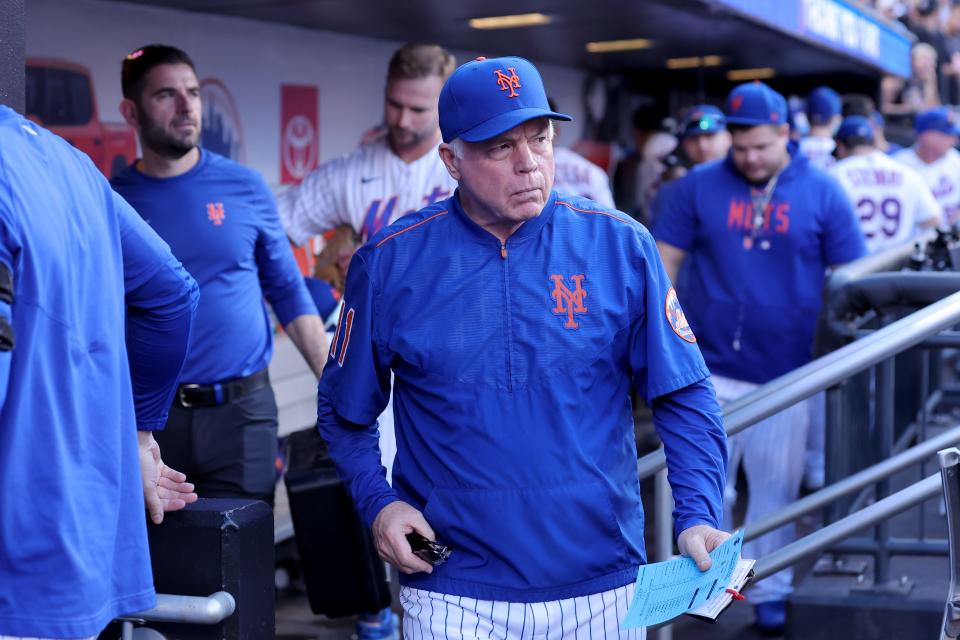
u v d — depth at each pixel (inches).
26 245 67.2
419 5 198.2
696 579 83.6
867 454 162.6
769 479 175.3
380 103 242.2
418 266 90.2
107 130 179.3
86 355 71.7
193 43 192.4
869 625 144.1
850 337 148.1
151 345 86.0
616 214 91.5
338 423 97.0
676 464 89.7
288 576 196.7
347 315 93.6
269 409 148.0
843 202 175.3
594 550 88.5
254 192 146.3
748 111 170.9
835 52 296.4
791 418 173.0
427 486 90.6
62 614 69.1
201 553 87.7
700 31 247.4
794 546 129.8
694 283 183.3
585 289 89.1
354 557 117.0
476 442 88.0
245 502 91.0
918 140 339.9
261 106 207.6
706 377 91.7
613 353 90.0
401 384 92.8
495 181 85.7
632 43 270.4
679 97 369.7
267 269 149.6
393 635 170.4
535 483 87.4
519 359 88.3
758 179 174.7
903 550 147.1
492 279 89.0
